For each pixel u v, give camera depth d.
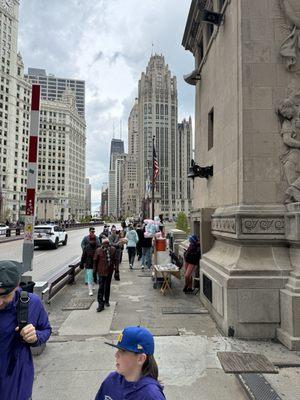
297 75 6.70
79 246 27.31
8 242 30.66
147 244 13.69
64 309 7.62
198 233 11.48
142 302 8.29
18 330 2.39
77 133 153.25
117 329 6.23
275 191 6.50
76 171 151.25
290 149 6.55
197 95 12.16
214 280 6.75
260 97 6.65
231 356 4.89
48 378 4.30
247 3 6.80
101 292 7.53
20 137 121.31
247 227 6.25
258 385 4.02
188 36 12.98
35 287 6.92
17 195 118.31
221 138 8.28
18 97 120.56
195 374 4.39
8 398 2.33
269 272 5.89
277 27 6.77
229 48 7.62
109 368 4.58
